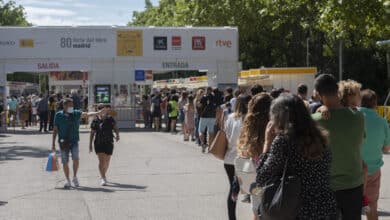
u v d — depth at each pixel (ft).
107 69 110.42
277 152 15.92
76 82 169.58
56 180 46.44
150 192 40.24
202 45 112.57
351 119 19.10
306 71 120.26
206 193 39.45
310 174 15.89
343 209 19.15
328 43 155.12
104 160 43.52
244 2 152.87
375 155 23.93
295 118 15.99
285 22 147.95
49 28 108.47
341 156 18.88
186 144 77.00
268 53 172.14
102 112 43.39
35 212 34.14
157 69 111.75
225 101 59.31
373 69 160.25
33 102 130.11
